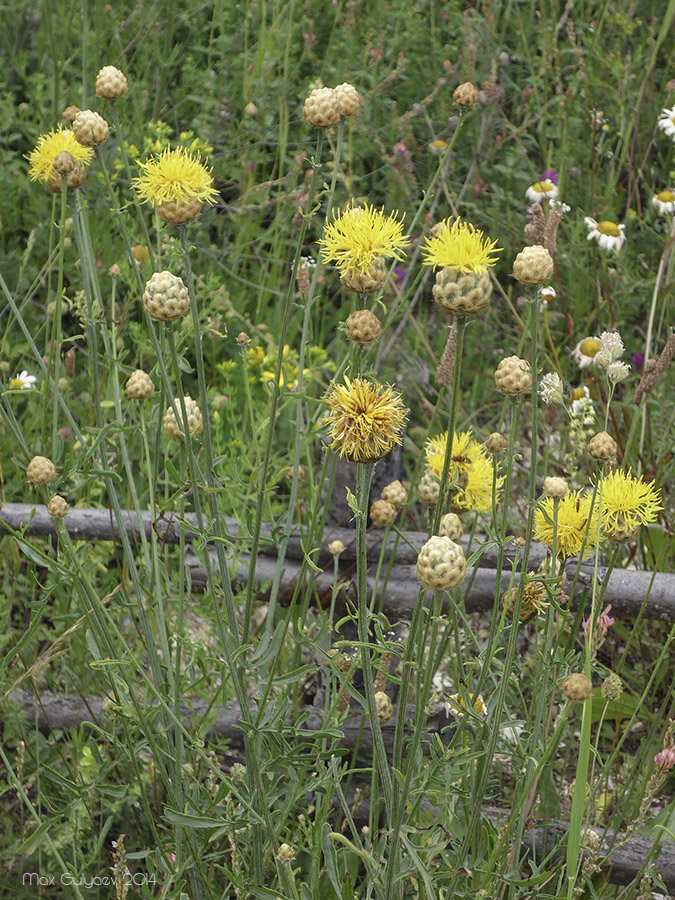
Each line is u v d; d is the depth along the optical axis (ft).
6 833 7.14
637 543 8.74
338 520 7.32
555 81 14.78
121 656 6.15
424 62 14.89
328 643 6.97
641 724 8.38
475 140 13.98
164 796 6.94
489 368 12.25
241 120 14.02
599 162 14.57
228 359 11.60
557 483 5.71
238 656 5.12
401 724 4.91
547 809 6.62
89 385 10.46
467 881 5.69
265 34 13.88
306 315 5.98
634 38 16.11
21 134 12.96
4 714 7.22
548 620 5.48
